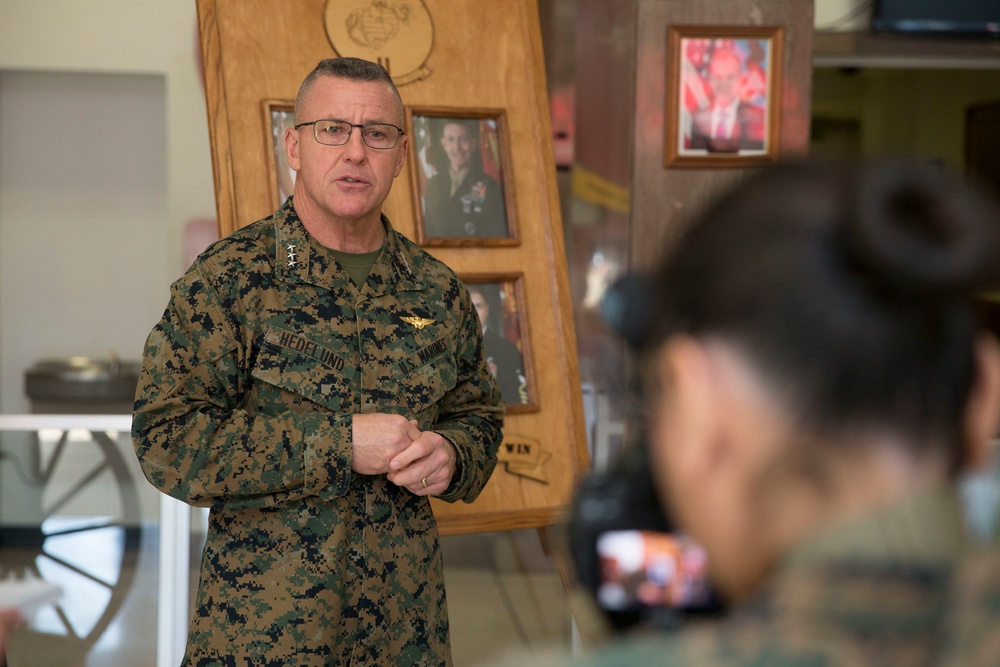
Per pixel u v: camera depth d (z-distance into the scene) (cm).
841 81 662
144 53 520
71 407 566
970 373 44
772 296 43
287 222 194
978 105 612
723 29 330
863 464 43
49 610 349
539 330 300
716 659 42
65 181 611
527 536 513
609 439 404
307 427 177
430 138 296
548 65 540
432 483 184
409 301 199
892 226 41
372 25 293
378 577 184
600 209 441
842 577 41
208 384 180
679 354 45
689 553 52
